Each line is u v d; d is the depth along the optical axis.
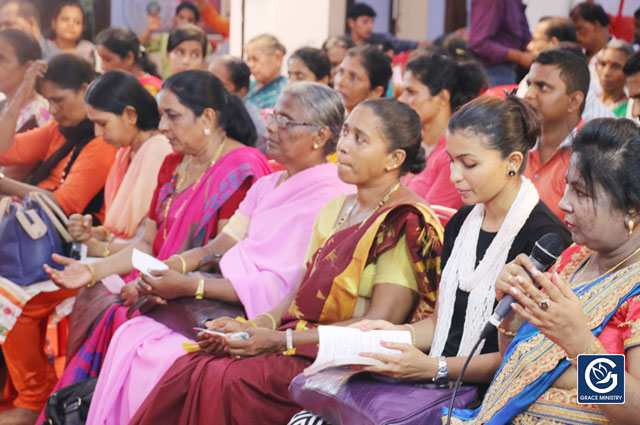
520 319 1.95
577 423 1.74
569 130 3.41
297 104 3.09
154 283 3.03
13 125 4.87
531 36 6.29
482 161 2.18
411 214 2.52
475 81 3.89
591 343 1.62
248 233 3.21
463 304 2.29
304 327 2.68
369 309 2.59
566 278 1.91
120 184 4.26
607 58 5.23
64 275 3.53
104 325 3.43
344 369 2.29
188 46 5.87
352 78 4.57
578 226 1.76
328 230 2.84
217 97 3.54
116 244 3.94
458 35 6.21
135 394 2.91
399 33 7.95
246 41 7.32
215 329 2.67
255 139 3.70
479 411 1.99
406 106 2.67
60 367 4.36
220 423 2.55
